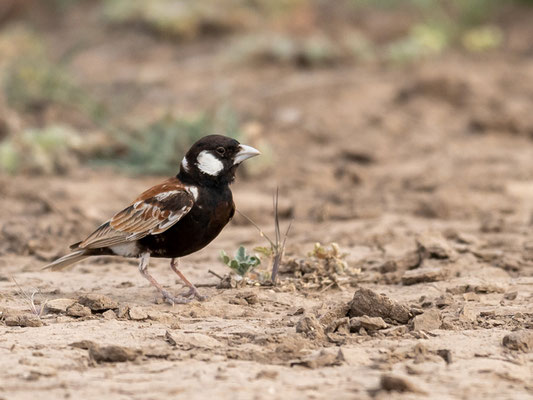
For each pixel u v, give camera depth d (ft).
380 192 53.42
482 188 53.16
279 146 64.85
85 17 103.35
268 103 74.18
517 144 65.16
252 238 43.91
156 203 31.30
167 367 24.22
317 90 76.43
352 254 39.88
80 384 22.80
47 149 59.72
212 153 31.48
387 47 91.40
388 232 43.50
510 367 24.12
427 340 26.71
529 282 34.53
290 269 35.88
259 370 23.97
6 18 104.37
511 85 77.10
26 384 22.79
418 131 67.46
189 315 30.45
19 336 27.27
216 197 31.68
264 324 29.19
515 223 45.70
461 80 74.59
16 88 73.31
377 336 27.25
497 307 30.83
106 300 30.68
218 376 23.36
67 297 33.24
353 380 23.06
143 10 97.55
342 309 29.09
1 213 49.24
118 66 88.12
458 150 63.26
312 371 23.88
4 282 35.96
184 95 77.30
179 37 94.58
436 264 37.06
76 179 57.88
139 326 28.73
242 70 84.43
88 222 47.24
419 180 54.95
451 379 23.21
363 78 80.12
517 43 90.99
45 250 42.42
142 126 64.69
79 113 72.13
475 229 44.57
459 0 97.04
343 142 65.10
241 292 32.48
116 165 60.34
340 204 51.16
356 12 101.81
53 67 76.64
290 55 85.30
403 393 21.95
